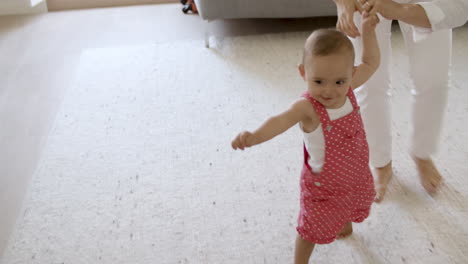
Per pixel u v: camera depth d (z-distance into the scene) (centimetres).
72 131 205
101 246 148
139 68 257
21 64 267
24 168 185
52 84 244
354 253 141
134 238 150
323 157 119
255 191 167
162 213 159
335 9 275
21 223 158
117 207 163
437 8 122
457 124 195
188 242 148
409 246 142
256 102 219
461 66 240
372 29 123
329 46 109
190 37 296
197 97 226
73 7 354
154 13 340
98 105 223
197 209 160
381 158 161
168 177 176
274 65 253
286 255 142
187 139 196
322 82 111
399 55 254
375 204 158
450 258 138
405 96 217
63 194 170
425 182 162
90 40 296
